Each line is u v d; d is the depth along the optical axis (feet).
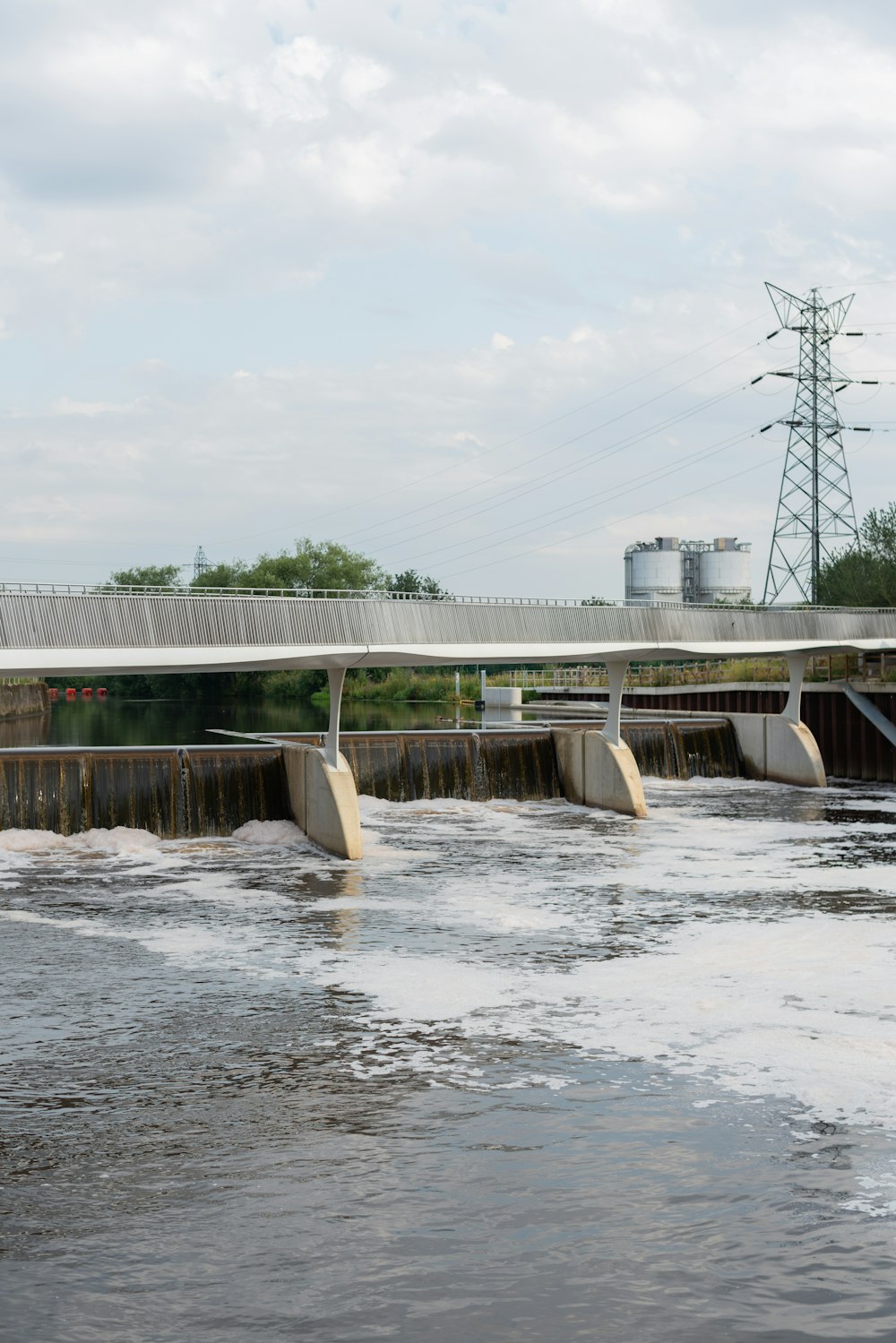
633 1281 46.73
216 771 152.97
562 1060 70.74
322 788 140.67
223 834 151.94
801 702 224.53
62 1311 44.83
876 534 277.03
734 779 210.59
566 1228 50.85
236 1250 49.29
